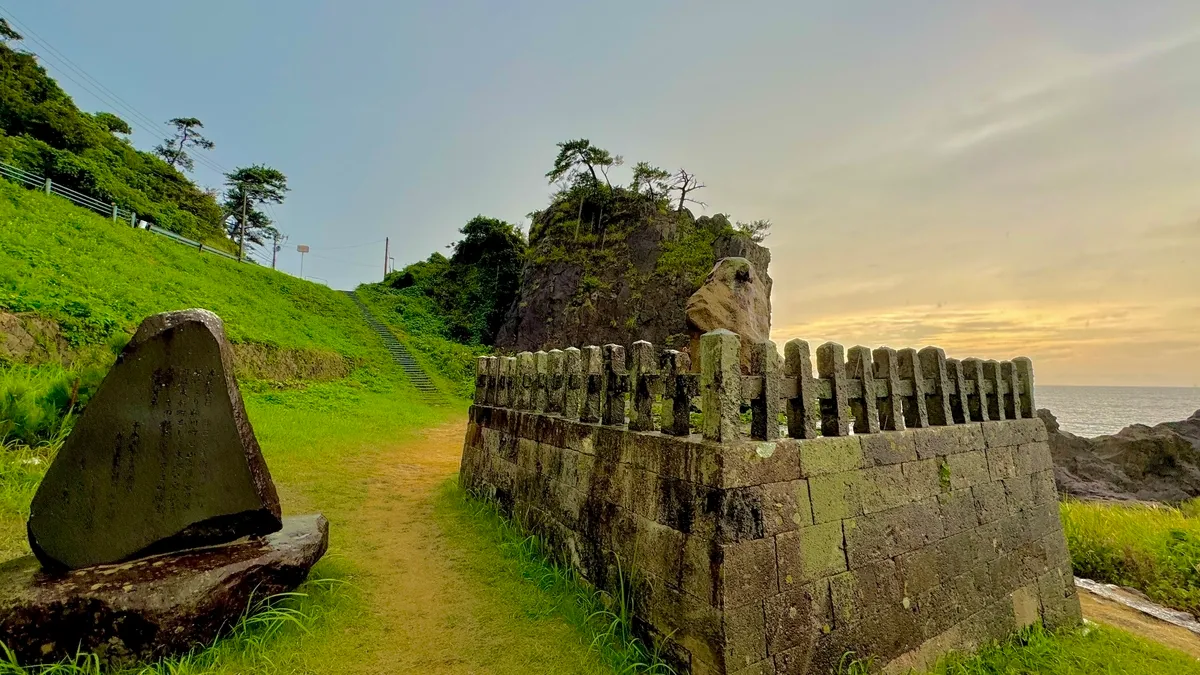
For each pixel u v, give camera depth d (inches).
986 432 238.2
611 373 205.0
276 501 176.2
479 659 155.6
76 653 126.3
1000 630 217.2
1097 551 347.6
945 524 205.9
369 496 309.7
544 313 1267.2
